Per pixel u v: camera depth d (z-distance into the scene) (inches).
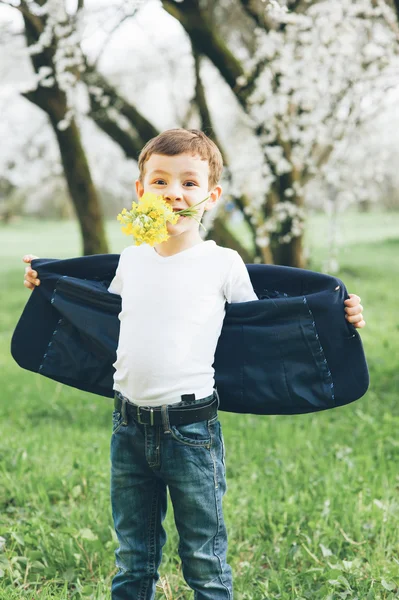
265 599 96.8
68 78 262.2
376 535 115.0
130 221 78.3
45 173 458.9
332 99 265.0
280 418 191.2
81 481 138.0
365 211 1087.6
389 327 310.8
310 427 179.3
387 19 226.1
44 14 246.1
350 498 125.0
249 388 90.8
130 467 83.6
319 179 352.2
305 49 239.5
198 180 83.4
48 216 1224.2
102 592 98.7
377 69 244.7
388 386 217.6
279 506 125.0
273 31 241.9
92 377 99.6
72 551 108.1
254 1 262.4
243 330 89.4
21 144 411.5
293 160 300.2
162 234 77.4
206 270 83.7
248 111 285.1
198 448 80.5
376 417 186.4
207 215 333.1
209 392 82.3
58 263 99.0
